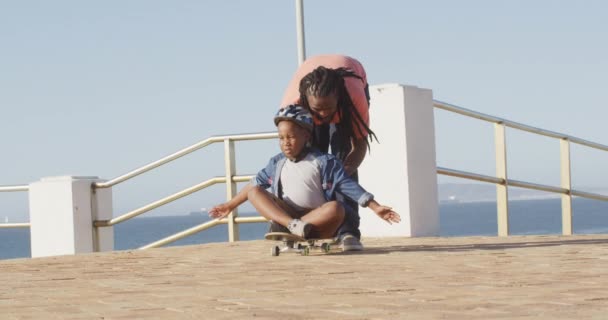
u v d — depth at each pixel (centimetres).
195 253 598
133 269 487
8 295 376
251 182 548
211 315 290
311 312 288
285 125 523
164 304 325
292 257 526
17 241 13912
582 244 572
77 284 416
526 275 387
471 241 639
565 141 870
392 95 738
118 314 302
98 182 883
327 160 524
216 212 542
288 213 530
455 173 775
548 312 271
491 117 796
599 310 273
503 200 804
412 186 735
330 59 563
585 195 895
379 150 744
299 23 938
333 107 540
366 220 751
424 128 751
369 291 343
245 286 379
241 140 765
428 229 749
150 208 835
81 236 872
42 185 887
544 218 14712
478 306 289
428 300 309
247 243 693
